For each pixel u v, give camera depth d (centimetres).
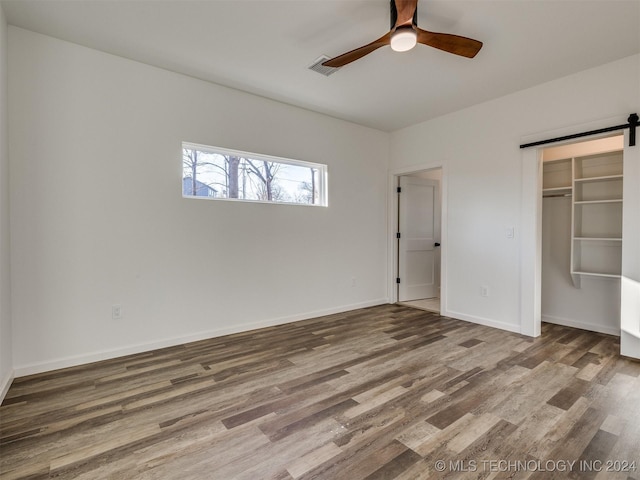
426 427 186
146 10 228
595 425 186
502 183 369
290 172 411
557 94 326
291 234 401
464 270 407
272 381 244
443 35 212
